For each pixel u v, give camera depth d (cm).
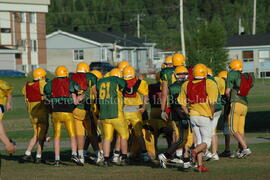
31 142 4444
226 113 4566
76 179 3531
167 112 4288
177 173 3681
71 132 4203
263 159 4309
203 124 3750
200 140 3797
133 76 4319
